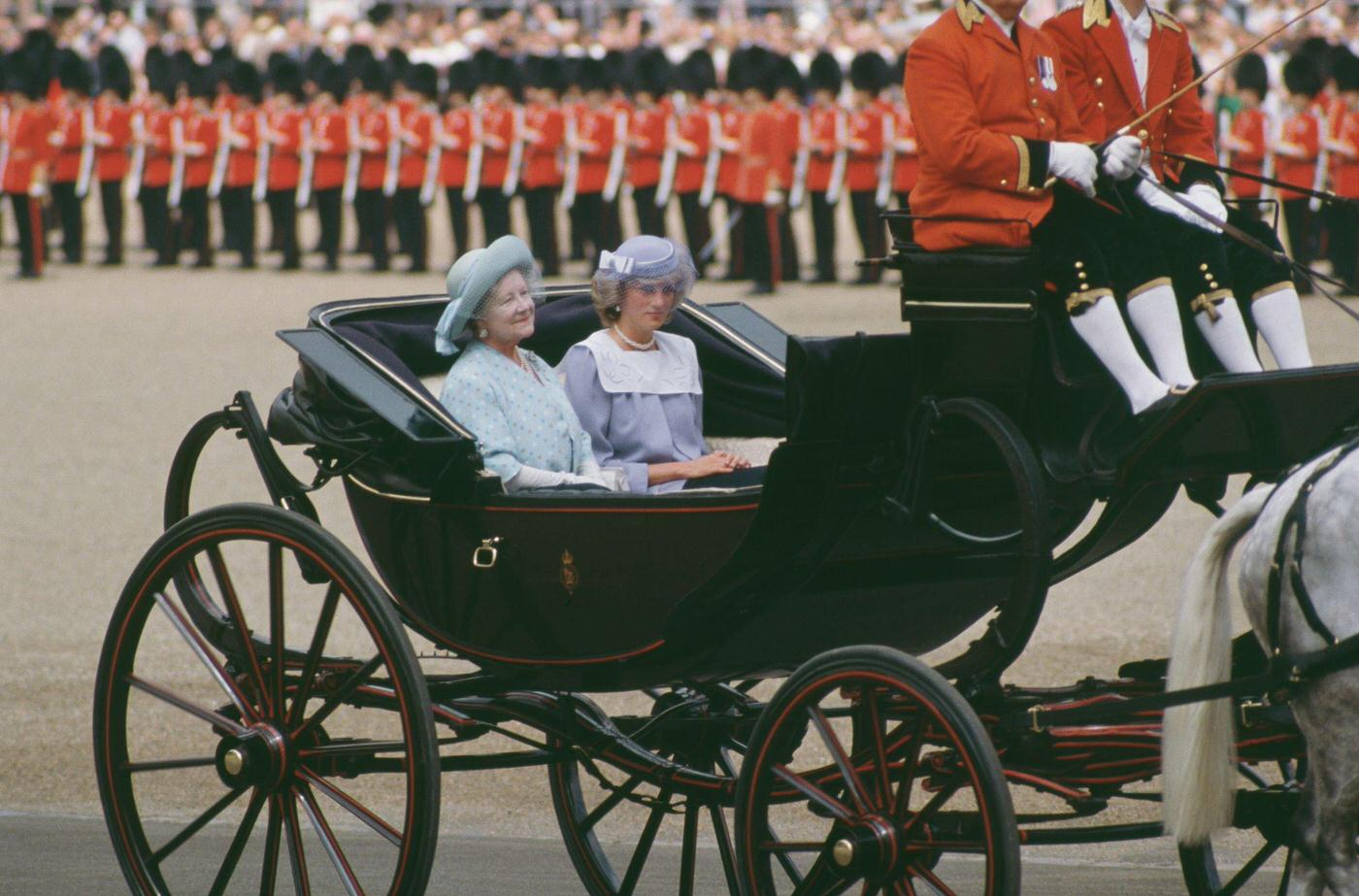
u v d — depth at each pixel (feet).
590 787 86.53
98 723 65.10
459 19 310.65
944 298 57.98
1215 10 281.13
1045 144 58.70
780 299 230.48
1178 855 66.39
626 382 67.10
